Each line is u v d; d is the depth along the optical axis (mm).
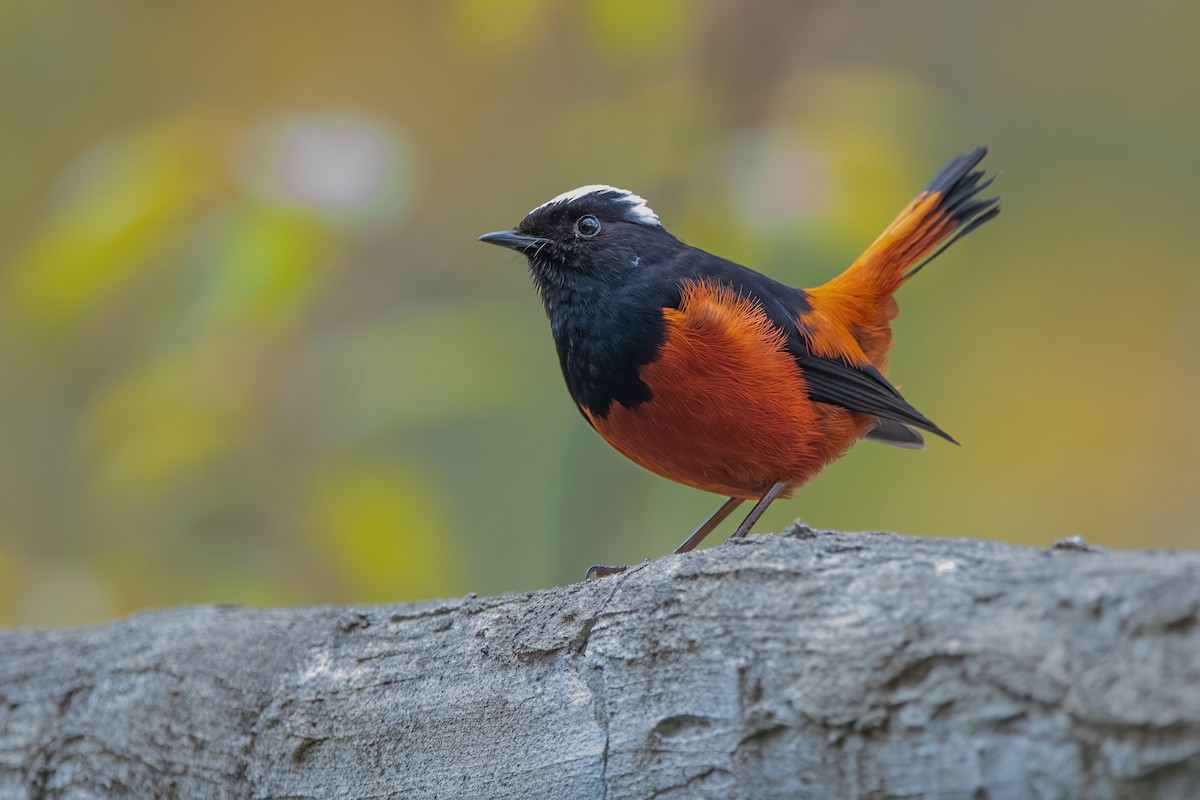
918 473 15836
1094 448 17109
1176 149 18188
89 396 15797
